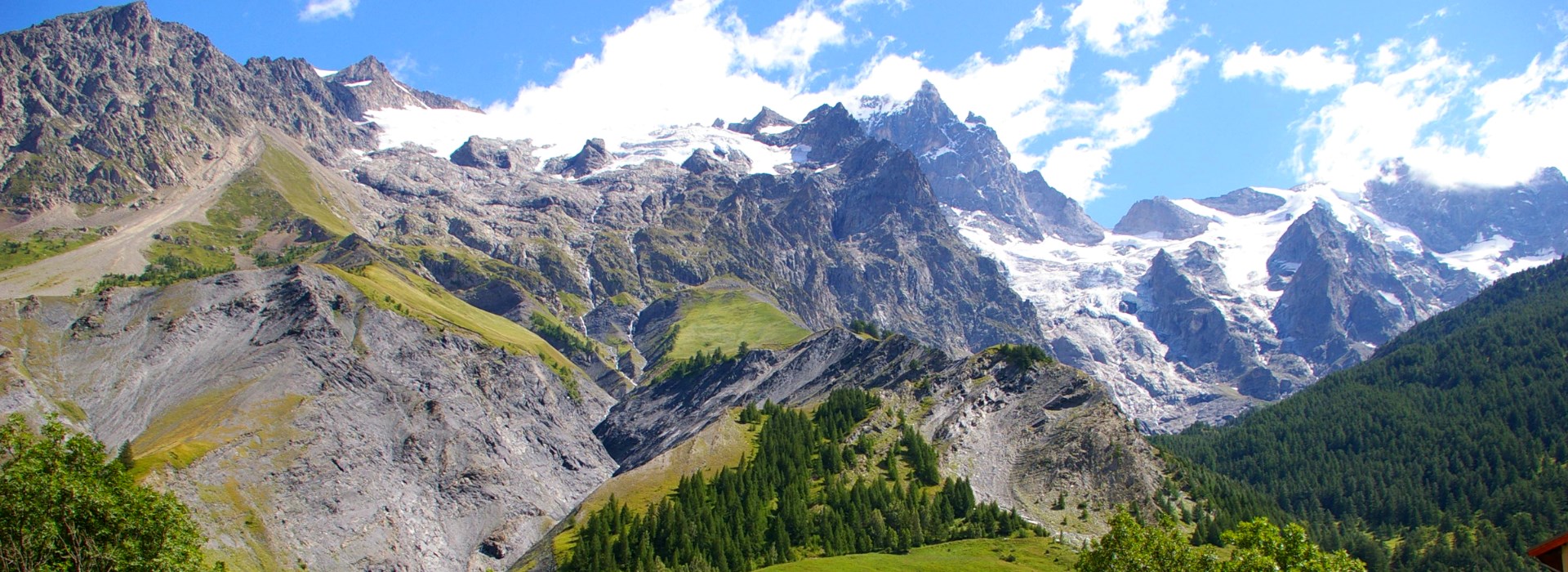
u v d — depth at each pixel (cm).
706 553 18262
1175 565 9012
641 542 18712
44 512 7256
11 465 7338
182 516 8131
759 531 19488
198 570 8194
